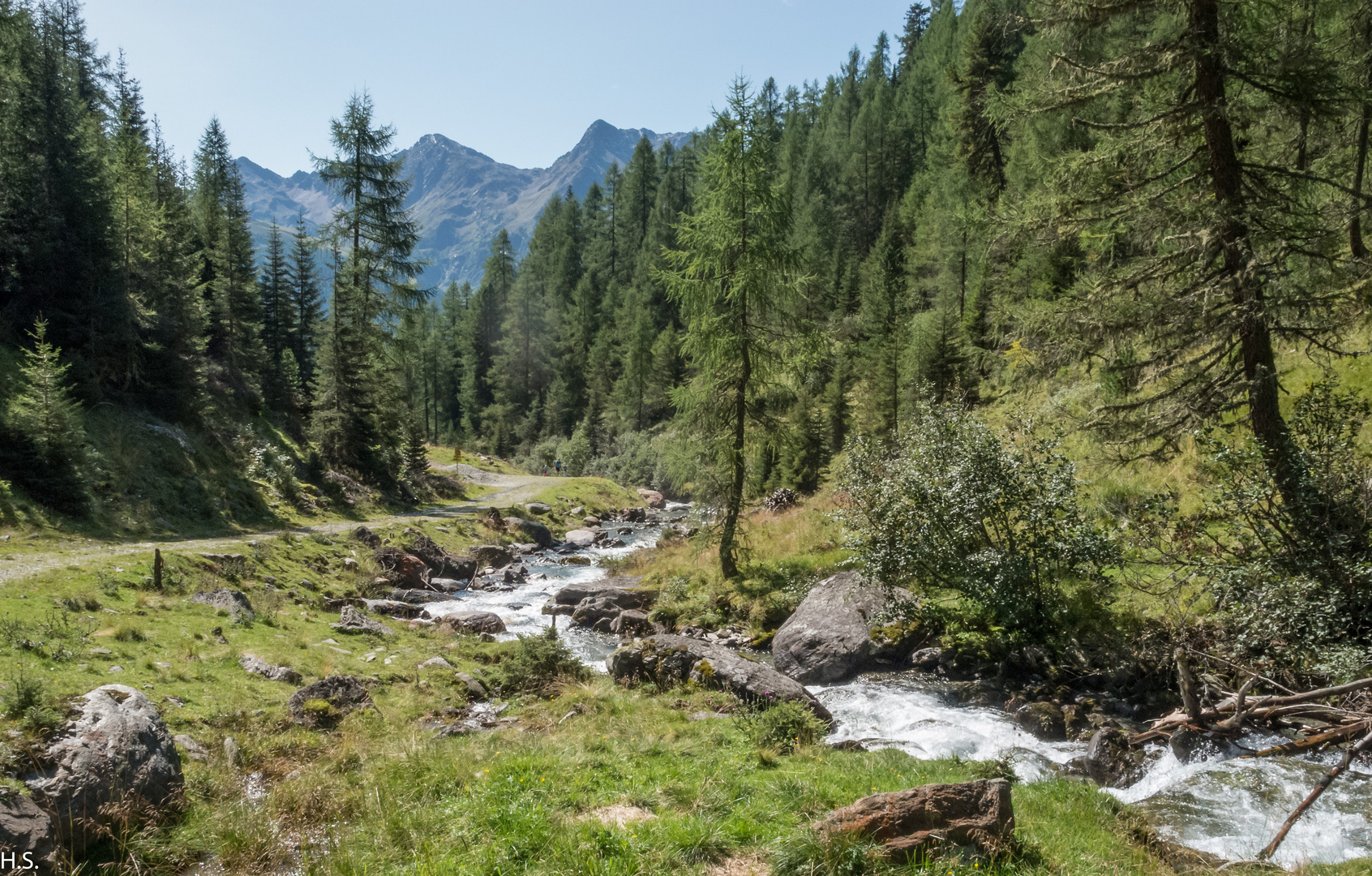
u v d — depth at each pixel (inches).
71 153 1181.7
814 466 1595.7
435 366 3730.3
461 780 313.1
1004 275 1305.4
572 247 4335.6
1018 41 1929.1
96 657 421.7
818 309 2438.5
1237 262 455.2
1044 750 412.5
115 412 1077.1
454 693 499.5
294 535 936.3
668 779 305.0
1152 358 497.0
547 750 351.9
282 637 556.4
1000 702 487.2
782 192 784.3
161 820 274.1
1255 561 421.7
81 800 247.1
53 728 266.8
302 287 2417.6
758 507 1256.2
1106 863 245.8
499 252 3922.2
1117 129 502.3
